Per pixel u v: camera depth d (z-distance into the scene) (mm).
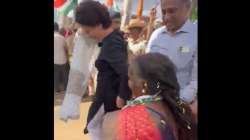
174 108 1962
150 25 5648
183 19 3125
